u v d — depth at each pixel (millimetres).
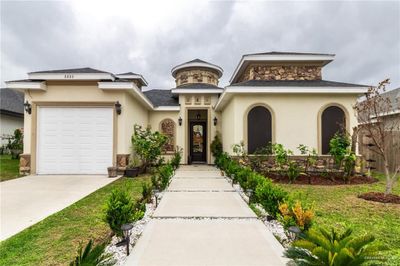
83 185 8484
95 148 10695
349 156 9188
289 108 11031
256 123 11016
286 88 10688
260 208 5723
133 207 4137
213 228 4461
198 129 16969
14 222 4793
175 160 13406
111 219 3701
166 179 7746
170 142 16016
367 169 10625
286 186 8352
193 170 13023
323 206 5855
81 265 2375
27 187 8102
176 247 3674
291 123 10992
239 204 6078
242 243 3820
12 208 5711
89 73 10359
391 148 11305
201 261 3258
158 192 7090
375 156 11773
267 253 3486
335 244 2432
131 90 10609
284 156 9523
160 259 3309
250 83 11617
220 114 16016
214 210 5555
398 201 6215
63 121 10695
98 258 2676
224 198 6699
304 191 7539
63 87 10672
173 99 18078
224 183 9039
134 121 12320
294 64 12828
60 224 4621
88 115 10727
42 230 4312
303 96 11070
